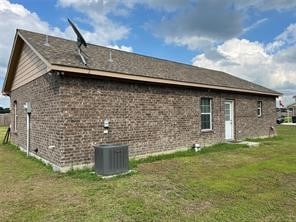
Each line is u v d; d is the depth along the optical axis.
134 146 9.71
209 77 14.85
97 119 8.59
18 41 11.77
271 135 18.14
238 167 8.41
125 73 9.08
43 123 9.30
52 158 8.45
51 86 8.53
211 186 6.32
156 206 5.04
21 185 6.57
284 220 4.46
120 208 4.95
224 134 14.10
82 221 4.43
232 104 14.91
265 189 6.12
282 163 8.96
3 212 4.88
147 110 10.21
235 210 4.87
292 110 53.44
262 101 17.47
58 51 9.02
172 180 6.85
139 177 7.15
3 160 10.03
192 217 4.57
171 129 11.14
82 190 6.05
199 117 12.54
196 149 11.62
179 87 11.56
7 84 14.75
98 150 7.45
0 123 35.50
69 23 8.75
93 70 8.18
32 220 4.51
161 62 14.60
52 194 5.83
